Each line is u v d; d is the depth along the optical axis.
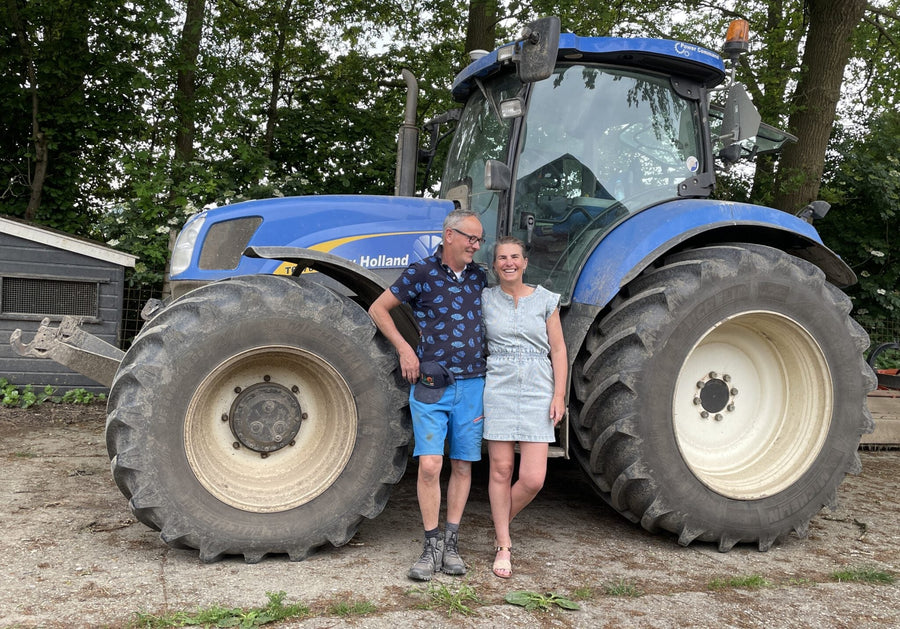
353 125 9.78
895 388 6.33
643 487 3.32
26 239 6.85
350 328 3.18
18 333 3.50
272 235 3.78
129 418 2.90
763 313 3.51
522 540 3.44
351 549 3.25
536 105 3.69
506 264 2.96
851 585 3.00
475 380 2.97
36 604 2.50
